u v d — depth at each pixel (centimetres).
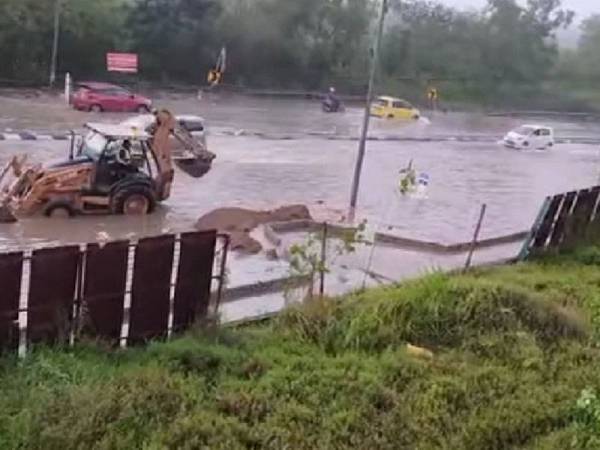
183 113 3616
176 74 4750
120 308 848
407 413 759
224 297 1120
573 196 1525
